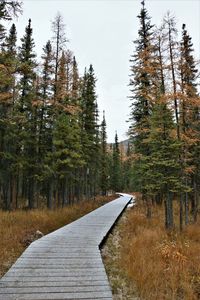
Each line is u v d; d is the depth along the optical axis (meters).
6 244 10.75
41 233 13.68
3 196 30.86
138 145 22.80
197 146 22.28
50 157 24.83
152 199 31.45
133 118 22.56
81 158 32.19
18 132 24.62
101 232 14.20
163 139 18.22
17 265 8.55
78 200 37.34
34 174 25.03
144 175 20.73
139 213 25.02
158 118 18.34
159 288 7.65
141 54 18.89
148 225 18.50
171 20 17.41
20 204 32.62
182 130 19.42
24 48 24.66
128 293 7.39
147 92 20.44
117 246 12.93
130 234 15.22
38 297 6.30
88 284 7.14
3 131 24.56
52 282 7.21
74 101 30.03
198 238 15.04
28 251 10.21
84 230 14.82
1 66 15.78
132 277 8.20
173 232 16.02
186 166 19.03
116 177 71.44
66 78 25.95
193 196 26.19
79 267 8.46
